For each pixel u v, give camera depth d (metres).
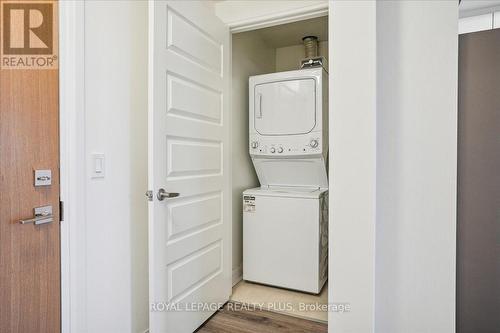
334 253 1.47
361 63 1.41
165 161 1.54
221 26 2.06
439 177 1.44
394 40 1.50
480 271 1.48
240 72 2.70
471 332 1.50
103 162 1.39
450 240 1.43
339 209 1.46
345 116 1.44
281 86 2.56
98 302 1.37
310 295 2.40
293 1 1.95
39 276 1.16
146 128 1.65
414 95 1.47
